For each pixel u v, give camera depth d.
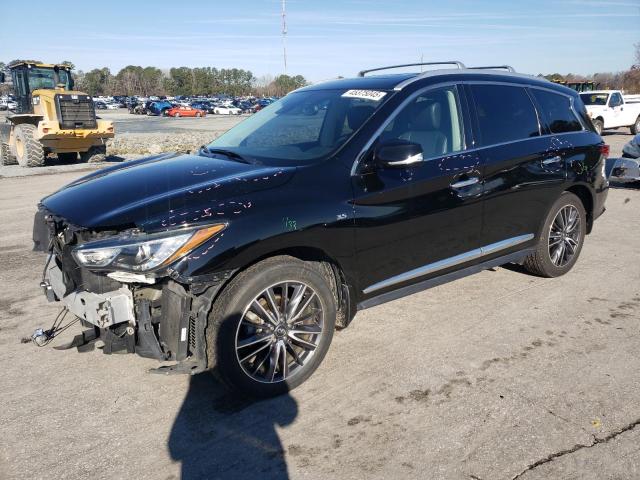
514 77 4.73
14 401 3.24
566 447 2.78
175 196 3.03
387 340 3.97
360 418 3.05
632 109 22.44
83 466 2.69
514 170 4.38
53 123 14.84
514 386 3.34
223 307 3.01
